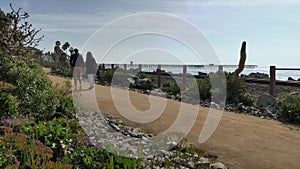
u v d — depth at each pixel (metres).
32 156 3.35
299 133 6.18
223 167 4.23
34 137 4.16
